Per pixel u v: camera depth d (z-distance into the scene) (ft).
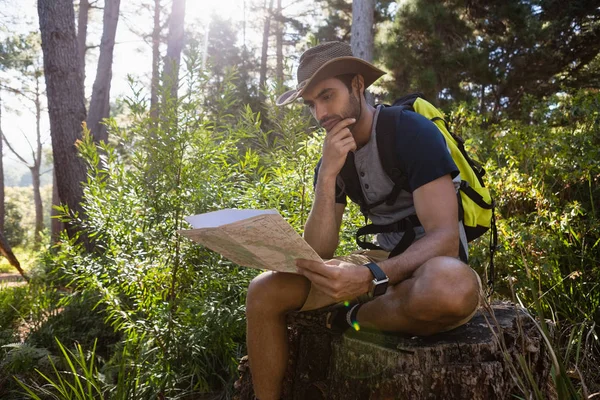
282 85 9.82
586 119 14.03
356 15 30.48
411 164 5.83
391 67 34.40
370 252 6.89
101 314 13.74
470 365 5.42
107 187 10.60
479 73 35.99
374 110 6.49
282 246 4.98
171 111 9.43
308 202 10.00
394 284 5.72
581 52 43.24
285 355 6.24
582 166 11.88
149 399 9.12
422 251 5.52
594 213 10.99
